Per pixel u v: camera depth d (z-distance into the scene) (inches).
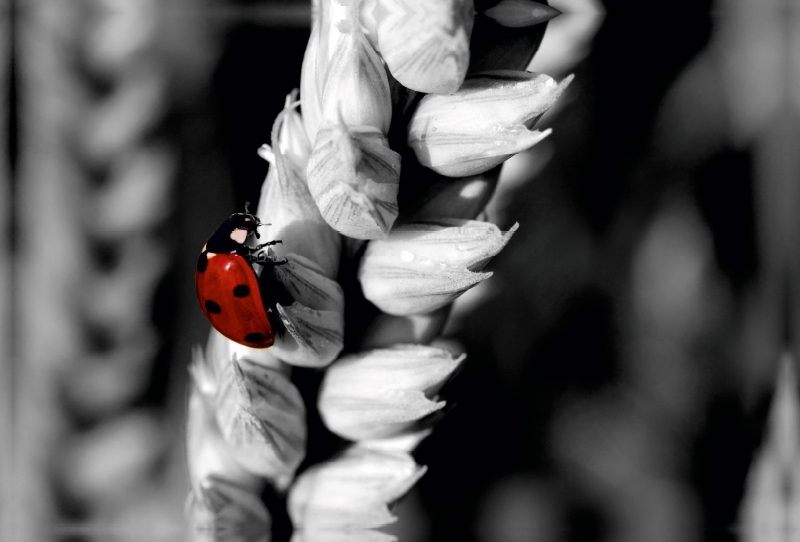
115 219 6.8
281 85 7.2
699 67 6.8
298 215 5.3
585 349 6.6
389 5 5.2
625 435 6.6
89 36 6.8
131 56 6.9
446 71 5.2
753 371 6.7
